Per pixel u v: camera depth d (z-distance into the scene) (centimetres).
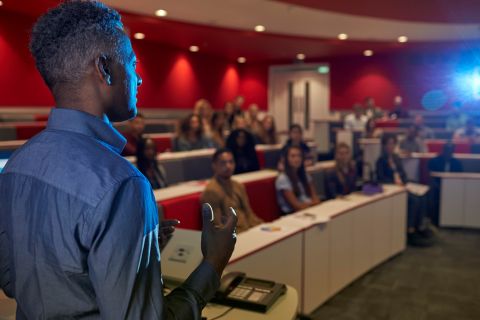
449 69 931
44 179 64
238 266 206
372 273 360
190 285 74
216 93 1014
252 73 1100
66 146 65
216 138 579
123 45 71
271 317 127
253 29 754
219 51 938
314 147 690
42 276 64
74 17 67
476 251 424
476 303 301
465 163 539
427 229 474
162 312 64
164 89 864
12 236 67
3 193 70
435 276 354
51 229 62
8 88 607
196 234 157
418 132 668
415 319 277
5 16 596
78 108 69
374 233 365
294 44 847
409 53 958
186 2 584
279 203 375
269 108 1090
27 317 69
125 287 60
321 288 290
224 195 297
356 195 378
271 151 575
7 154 110
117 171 64
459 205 506
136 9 617
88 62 67
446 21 594
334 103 1035
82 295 63
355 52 950
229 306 134
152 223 66
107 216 60
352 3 518
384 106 994
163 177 377
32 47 69
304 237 265
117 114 73
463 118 832
